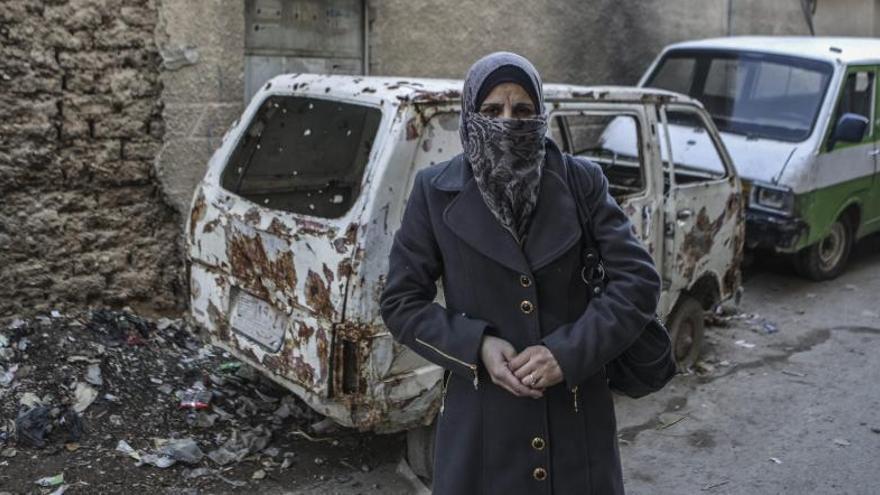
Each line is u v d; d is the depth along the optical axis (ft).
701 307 18.35
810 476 14.03
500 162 6.97
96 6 16.62
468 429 7.25
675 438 15.29
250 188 14.12
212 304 13.51
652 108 16.46
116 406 14.11
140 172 17.75
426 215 7.42
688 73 26.50
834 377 18.31
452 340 7.02
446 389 7.57
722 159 18.75
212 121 18.52
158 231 18.20
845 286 25.23
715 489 13.55
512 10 25.21
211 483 12.51
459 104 12.44
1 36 15.72
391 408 11.77
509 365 6.93
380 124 11.94
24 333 15.60
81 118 16.85
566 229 7.16
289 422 14.46
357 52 21.57
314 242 11.67
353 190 14.85
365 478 13.04
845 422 16.14
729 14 33.71
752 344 20.11
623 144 20.26
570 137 17.08
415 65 22.89
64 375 14.56
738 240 19.02
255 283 12.66
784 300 23.67
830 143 23.68
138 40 17.25
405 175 11.71
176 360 16.08
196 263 13.84
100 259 17.49
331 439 14.07
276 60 19.95
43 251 16.80
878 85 26.08
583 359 6.88
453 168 7.47
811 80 24.52
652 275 7.20
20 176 16.34
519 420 7.14
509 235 7.12
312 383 11.76
